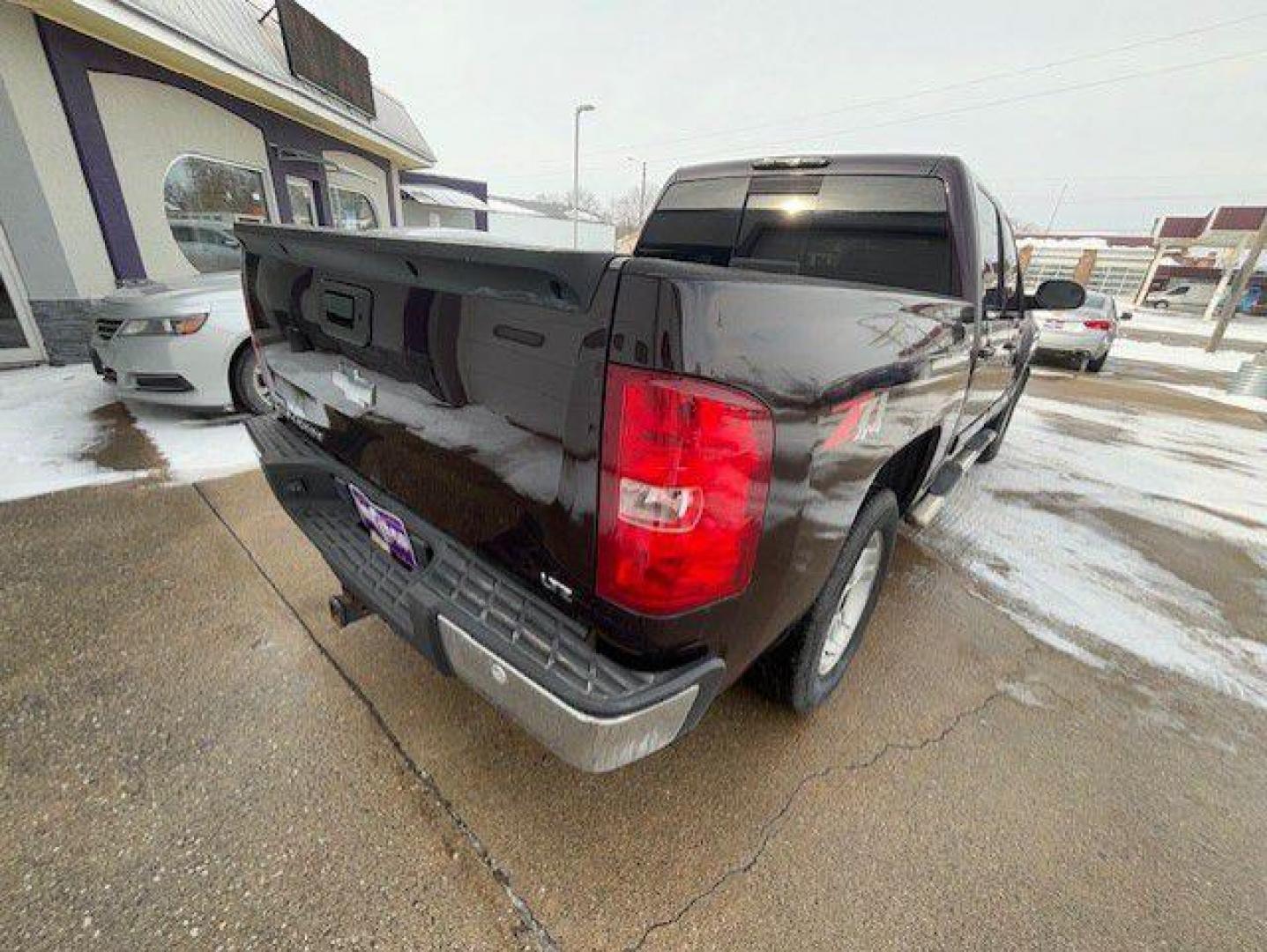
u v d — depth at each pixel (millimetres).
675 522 1027
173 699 1933
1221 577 3309
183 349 4137
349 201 11133
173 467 3717
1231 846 1667
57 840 1482
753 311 1047
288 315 1860
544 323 1075
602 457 1042
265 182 8242
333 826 1552
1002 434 4961
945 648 2498
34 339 5801
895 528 2105
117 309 4191
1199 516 4215
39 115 5359
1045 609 2861
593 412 1036
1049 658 2482
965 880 1516
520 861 1489
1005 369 3551
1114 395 9016
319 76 8383
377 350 1489
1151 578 3240
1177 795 1830
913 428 1830
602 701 1060
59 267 5691
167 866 1434
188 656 2127
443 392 1328
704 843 1562
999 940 1380
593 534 1098
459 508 1381
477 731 1859
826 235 2766
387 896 1396
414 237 1383
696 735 1909
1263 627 2826
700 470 1004
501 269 1079
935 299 1828
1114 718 2150
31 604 2373
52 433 4215
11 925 1300
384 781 1682
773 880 1482
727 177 3066
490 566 1340
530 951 1304
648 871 1482
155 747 1754
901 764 1860
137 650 2145
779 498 1150
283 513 3182
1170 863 1601
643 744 1120
